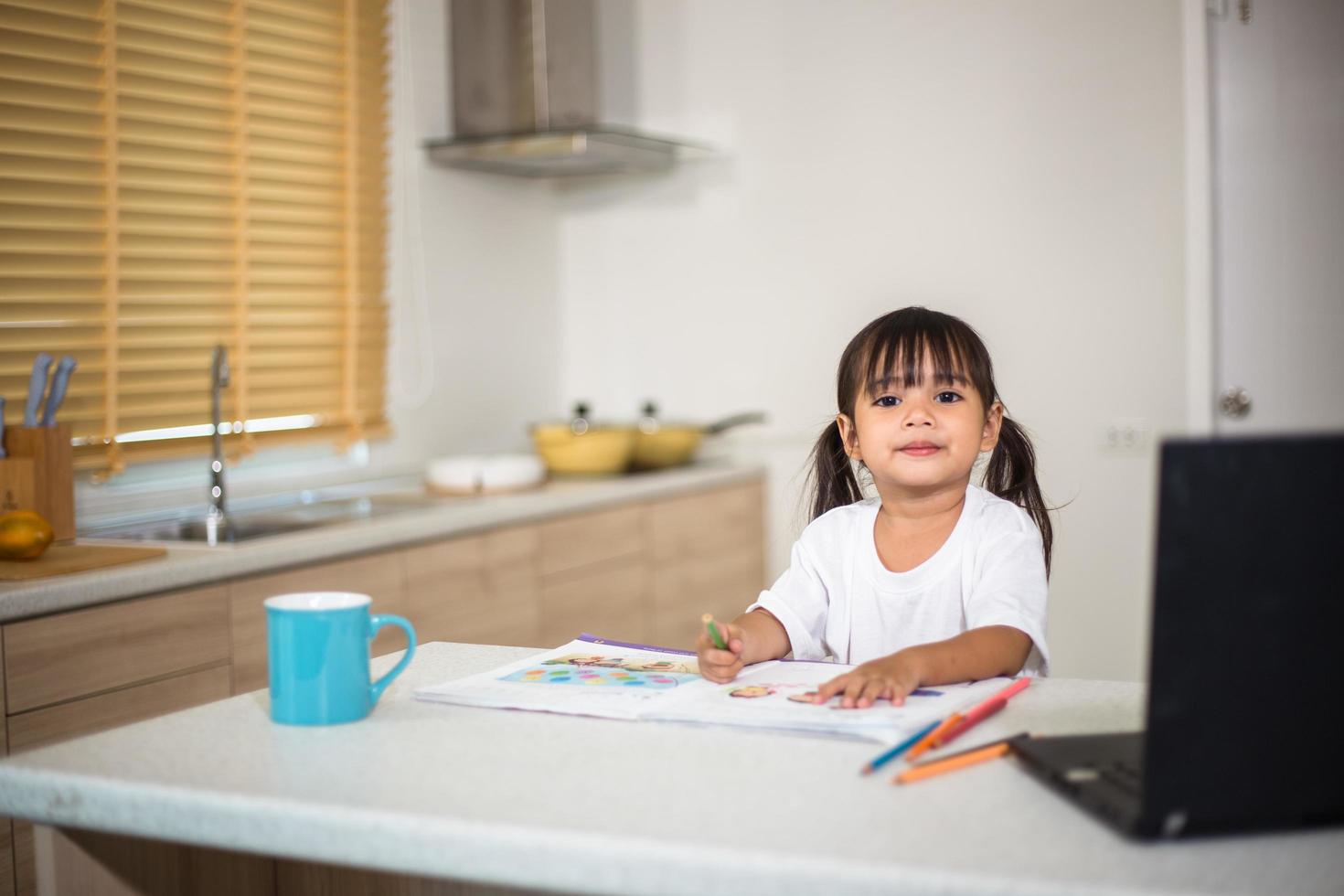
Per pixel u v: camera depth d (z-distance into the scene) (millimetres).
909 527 1402
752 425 3895
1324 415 3080
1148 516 3312
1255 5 3078
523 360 3941
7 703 1911
